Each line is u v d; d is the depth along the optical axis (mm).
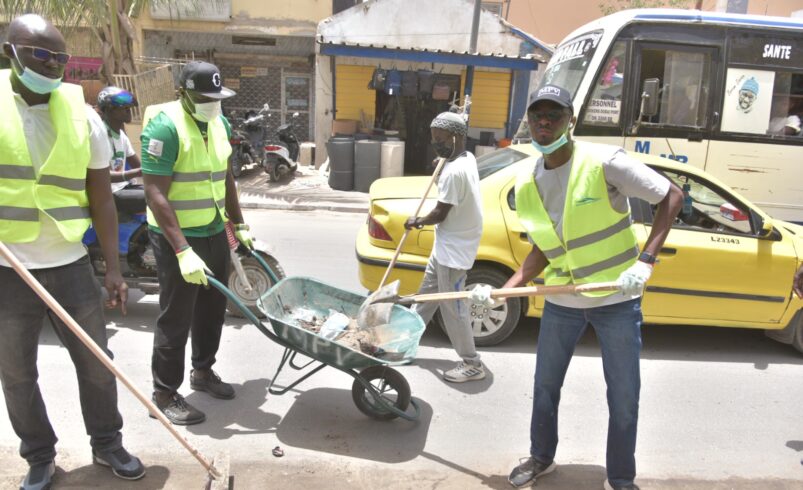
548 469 3414
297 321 4008
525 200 3107
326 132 14344
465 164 4148
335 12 14961
